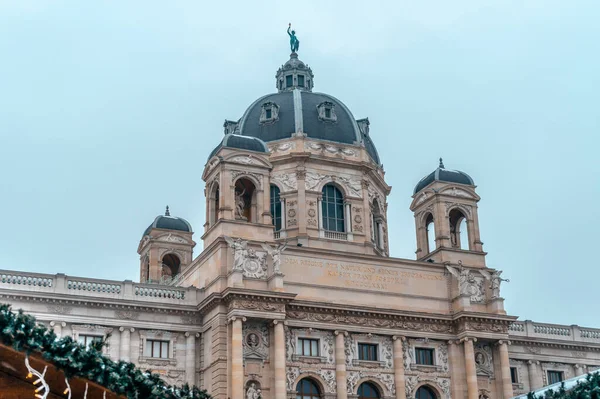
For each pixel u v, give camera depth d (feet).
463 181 297.12
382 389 256.11
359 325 257.96
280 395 234.99
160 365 240.73
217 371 234.17
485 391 266.98
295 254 258.78
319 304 251.39
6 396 74.54
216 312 240.53
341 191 305.73
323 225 299.58
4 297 227.40
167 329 244.63
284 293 241.96
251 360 239.30
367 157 313.32
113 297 240.53
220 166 258.16
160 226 316.40
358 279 264.52
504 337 270.87
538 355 291.58
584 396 90.43
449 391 264.72
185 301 249.96
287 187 300.20
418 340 266.16
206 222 264.31
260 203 259.80
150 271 310.24
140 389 79.05
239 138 264.72
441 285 275.59
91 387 76.48
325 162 304.91
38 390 72.64
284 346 240.73
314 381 249.75
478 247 288.51
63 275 236.63
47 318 230.89
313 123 314.55
